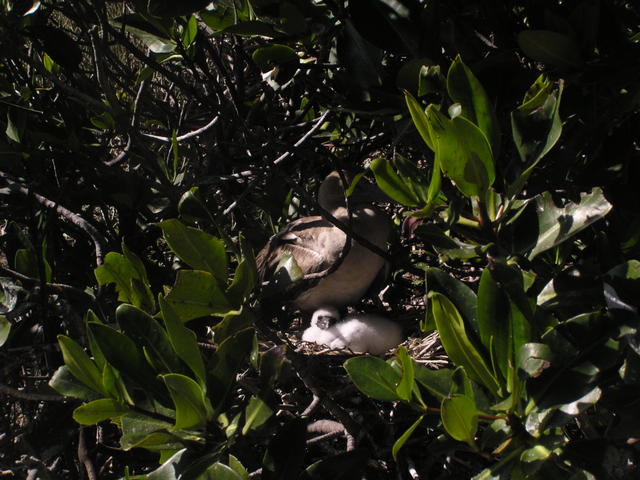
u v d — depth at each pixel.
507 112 3.04
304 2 2.91
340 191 4.50
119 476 3.75
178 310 2.71
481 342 2.41
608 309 2.25
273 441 2.59
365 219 4.32
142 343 2.62
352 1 2.71
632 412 2.24
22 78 4.44
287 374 2.69
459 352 2.29
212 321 3.96
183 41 3.60
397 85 2.71
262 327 3.05
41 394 3.40
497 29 2.77
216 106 3.66
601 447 2.28
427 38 2.68
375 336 4.19
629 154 2.60
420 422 2.36
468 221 2.42
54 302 3.95
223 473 2.38
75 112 4.41
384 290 4.92
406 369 2.21
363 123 4.54
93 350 2.64
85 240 4.45
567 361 2.23
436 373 2.46
